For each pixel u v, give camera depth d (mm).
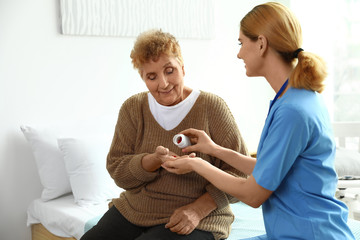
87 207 2189
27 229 2432
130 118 1667
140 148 1626
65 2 2445
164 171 1554
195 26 3082
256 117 3600
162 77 1482
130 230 1577
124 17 2689
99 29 2588
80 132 2430
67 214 2086
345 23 3635
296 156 1138
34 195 2438
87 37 2572
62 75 2486
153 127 1599
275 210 1221
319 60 1168
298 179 1169
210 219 1509
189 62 3109
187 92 1615
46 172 2312
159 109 1591
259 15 1203
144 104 1640
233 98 3420
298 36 1192
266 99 3656
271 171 1129
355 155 2740
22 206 2400
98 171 2270
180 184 1537
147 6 2799
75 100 2543
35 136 2316
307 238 1150
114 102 2713
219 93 3320
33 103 2387
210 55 3240
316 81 1154
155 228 1472
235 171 1516
